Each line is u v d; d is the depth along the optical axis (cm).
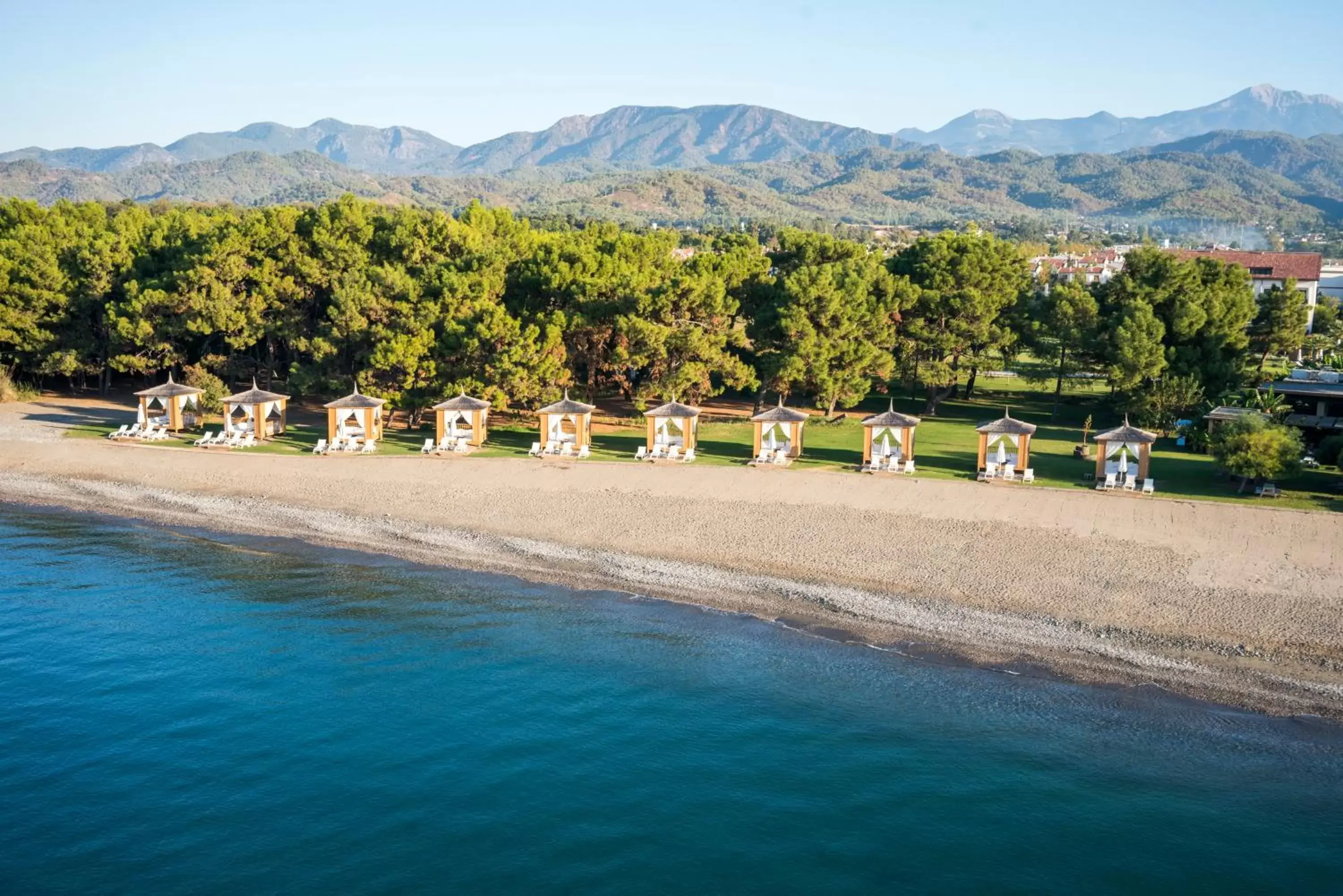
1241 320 7000
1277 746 2958
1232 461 5153
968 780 2817
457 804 2711
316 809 2686
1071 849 2516
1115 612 3816
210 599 4122
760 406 7612
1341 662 3397
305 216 8281
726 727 3109
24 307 8425
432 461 6131
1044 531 4650
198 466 6134
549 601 4078
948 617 3828
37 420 7525
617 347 6912
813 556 4456
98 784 2797
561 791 2769
